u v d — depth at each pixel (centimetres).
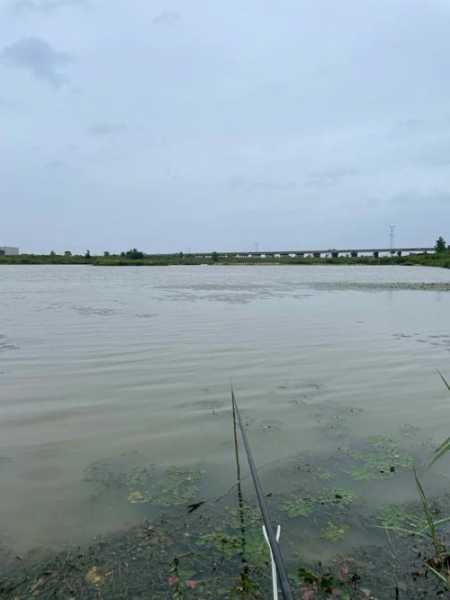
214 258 11056
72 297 2183
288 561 321
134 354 928
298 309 1705
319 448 489
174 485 415
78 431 537
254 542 339
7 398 653
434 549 332
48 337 1106
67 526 356
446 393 677
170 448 491
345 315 1540
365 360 882
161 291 2578
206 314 1544
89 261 9450
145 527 356
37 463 457
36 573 307
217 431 536
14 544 336
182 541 340
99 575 306
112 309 1686
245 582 300
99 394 671
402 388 703
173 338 1099
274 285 3156
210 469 445
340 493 401
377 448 488
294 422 561
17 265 8631
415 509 378
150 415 587
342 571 310
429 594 290
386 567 314
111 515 371
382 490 407
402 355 927
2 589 294
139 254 10531
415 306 1820
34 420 571
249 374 780
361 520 365
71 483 419
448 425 552
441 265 7606
